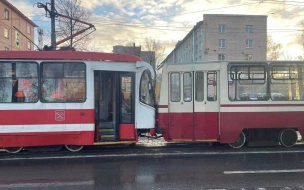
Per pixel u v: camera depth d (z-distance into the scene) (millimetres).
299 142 10859
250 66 9641
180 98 9750
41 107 8727
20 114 8625
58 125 8797
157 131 9641
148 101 9688
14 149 9000
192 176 6465
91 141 8938
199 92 9695
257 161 7828
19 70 8727
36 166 7430
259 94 9656
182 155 8641
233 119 9547
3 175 6613
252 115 9570
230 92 9586
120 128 9438
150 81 9719
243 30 48875
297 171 6820
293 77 9750
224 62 9586
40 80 8781
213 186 5773
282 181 6070
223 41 48656
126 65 9500
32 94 8742
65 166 7434
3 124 8562
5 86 8656
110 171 6934
